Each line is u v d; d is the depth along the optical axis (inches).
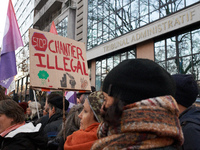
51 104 109.8
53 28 179.0
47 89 89.4
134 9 422.9
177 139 30.2
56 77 90.4
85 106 67.2
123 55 458.9
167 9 350.9
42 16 941.2
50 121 106.9
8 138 68.2
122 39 440.8
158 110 29.2
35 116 174.4
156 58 376.2
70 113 91.5
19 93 1172.5
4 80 149.6
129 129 29.0
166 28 345.7
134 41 408.8
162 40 369.1
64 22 714.2
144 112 29.0
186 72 321.1
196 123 51.8
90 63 573.0
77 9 657.6
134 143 28.9
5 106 76.0
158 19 362.0
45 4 897.5
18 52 895.7
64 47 98.7
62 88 90.9
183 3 323.3
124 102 31.3
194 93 62.0
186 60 323.9
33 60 85.8
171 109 29.9
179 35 339.0
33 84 82.4
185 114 58.2
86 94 125.3
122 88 31.5
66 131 87.4
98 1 546.9
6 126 75.6
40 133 76.7
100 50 511.5
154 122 28.3
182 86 61.4
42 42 90.9
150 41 388.5
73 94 176.4
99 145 32.6
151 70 31.9
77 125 85.8
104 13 518.3
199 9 297.1
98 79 535.5
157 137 29.1
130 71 32.1
